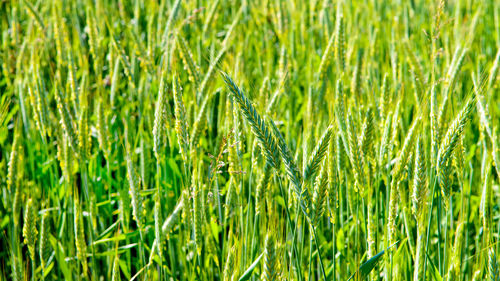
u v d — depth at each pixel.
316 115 2.95
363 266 2.69
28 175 3.07
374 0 4.96
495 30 4.83
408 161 2.72
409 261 2.78
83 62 3.38
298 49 3.91
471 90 2.69
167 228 2.76
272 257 2.65
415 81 2.95
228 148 2.77
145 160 2.91
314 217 2.64
